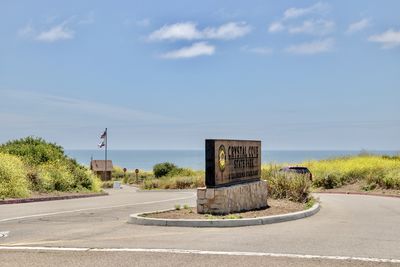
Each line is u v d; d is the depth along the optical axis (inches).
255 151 750.5
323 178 1422.2
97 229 518.6
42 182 1165.7
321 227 537.0
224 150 643.5
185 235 470.9
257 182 732.0
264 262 346.0
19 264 339.6
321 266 334.3
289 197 844.0
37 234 484.1
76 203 938.1
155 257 362.6
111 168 3093.0
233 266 333.7
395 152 2197.3
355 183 1398.9
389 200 1003.9
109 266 333.4
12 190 995.9
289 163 1782.7
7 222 596.1
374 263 344.8
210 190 612.1
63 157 1444.4
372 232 499.8
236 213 631.2
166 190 1636.3
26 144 1444.4
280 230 509.0
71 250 390.6
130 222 571.2
